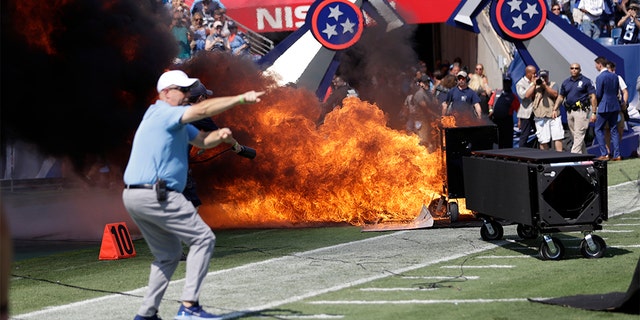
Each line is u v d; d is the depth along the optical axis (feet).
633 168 213.46
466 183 125.90
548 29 222.89
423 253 117.29
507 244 121.60
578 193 109.19
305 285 99.19
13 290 103.86
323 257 117.19
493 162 115.55
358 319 81.66
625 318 79.20
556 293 90.53
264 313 85.15
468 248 119.65
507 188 112.16
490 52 289.94
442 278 100.42
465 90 211.00
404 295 91.97
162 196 77.51
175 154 78.74
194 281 78.95
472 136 135.85
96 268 116.78
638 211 152.56
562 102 223.92
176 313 87.56
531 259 110.32
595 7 290.15
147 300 80.33
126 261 121.39
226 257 120.06
